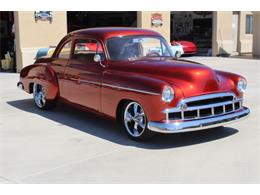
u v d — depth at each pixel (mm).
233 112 6215
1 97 9859
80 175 4891
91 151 5762
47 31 14852
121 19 22984
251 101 9031
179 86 5750
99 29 7234
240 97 6387
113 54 6715
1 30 16562
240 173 4871
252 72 14133
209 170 4980
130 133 6262
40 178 4816
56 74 7855
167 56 7164
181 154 5574
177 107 5668
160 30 18500
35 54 14516
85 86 7016
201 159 5371
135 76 6148
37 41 14625
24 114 8047
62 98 7797
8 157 5562
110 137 6434
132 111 6227
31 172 5012
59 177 4836
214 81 6035
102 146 5977
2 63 15102
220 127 6883
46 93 8070
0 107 8719
